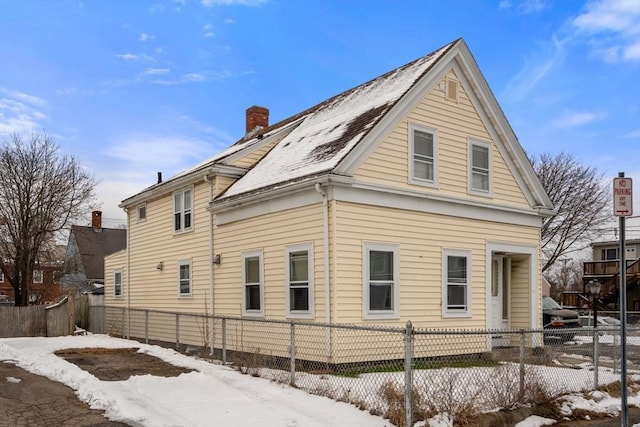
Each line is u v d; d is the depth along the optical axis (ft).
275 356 43.98
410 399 23.40
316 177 39.47
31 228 90.02
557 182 108.68
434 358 43.50
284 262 43.62
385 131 42.63
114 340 55.01
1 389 30.50
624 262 25.12
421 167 45.21
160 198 65.41
